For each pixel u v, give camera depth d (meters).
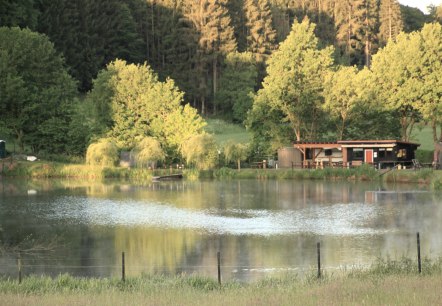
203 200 62.31
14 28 102.31
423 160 96.75
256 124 104.94
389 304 15.82
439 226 43.44
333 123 103.56
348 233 41.06
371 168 85.00
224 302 17.42
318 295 17.73
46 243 38.44
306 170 89.62
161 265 31.69
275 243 37.75
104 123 103.81
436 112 92.19
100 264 32.16
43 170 91.81
